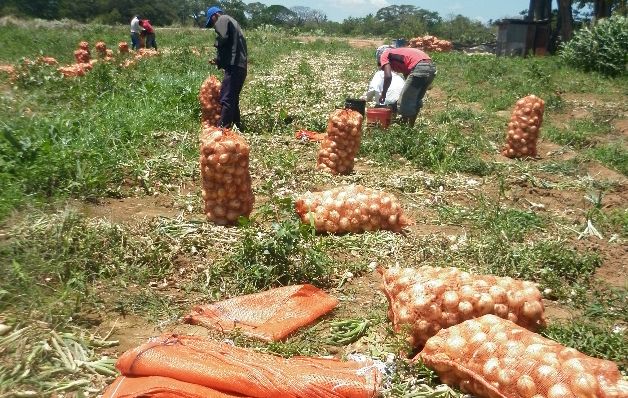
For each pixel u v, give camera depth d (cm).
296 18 5822
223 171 425
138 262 370
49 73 1037
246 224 379
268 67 1645
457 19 4872
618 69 1523
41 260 338
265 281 353
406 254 412
